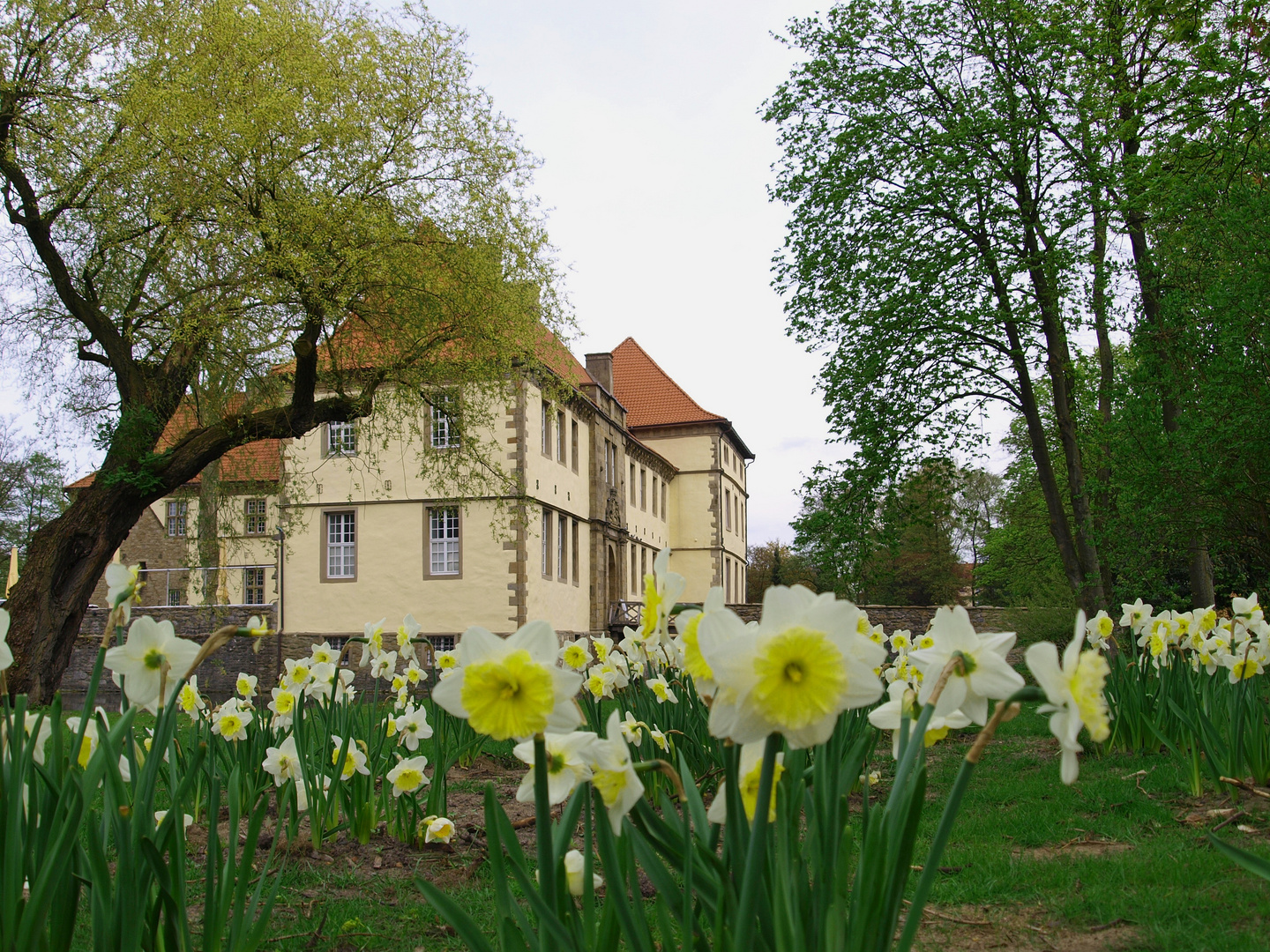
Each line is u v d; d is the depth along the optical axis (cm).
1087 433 1764
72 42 1523
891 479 1800
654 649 472
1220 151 1423
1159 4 1395
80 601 1570
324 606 2666
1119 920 367
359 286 1534
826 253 1814
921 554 5391
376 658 606
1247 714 538
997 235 1711
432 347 1772
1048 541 2695
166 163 1416
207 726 461
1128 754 717
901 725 229
